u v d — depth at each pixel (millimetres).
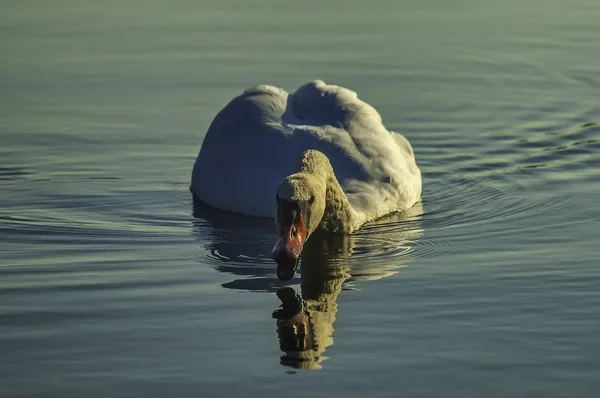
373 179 33938
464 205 34438
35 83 45844
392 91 45219
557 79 46875
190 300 26172
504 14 56188
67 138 40219
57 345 23500
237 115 36000
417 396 20984
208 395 21109
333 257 29547
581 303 25562
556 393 21031
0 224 32375
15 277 27844
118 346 23438
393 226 32406
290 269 26953
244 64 48094
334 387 21391
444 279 27453
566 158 38594
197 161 36219
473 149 39656
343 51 49906
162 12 56406
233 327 24453
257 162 34438
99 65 48000
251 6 57562
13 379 21875
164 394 21156
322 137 34688
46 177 36719
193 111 42938
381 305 25719
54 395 21172
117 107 43344
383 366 22281
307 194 28453
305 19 55094
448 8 57188
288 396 21031
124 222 32938
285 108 36500
